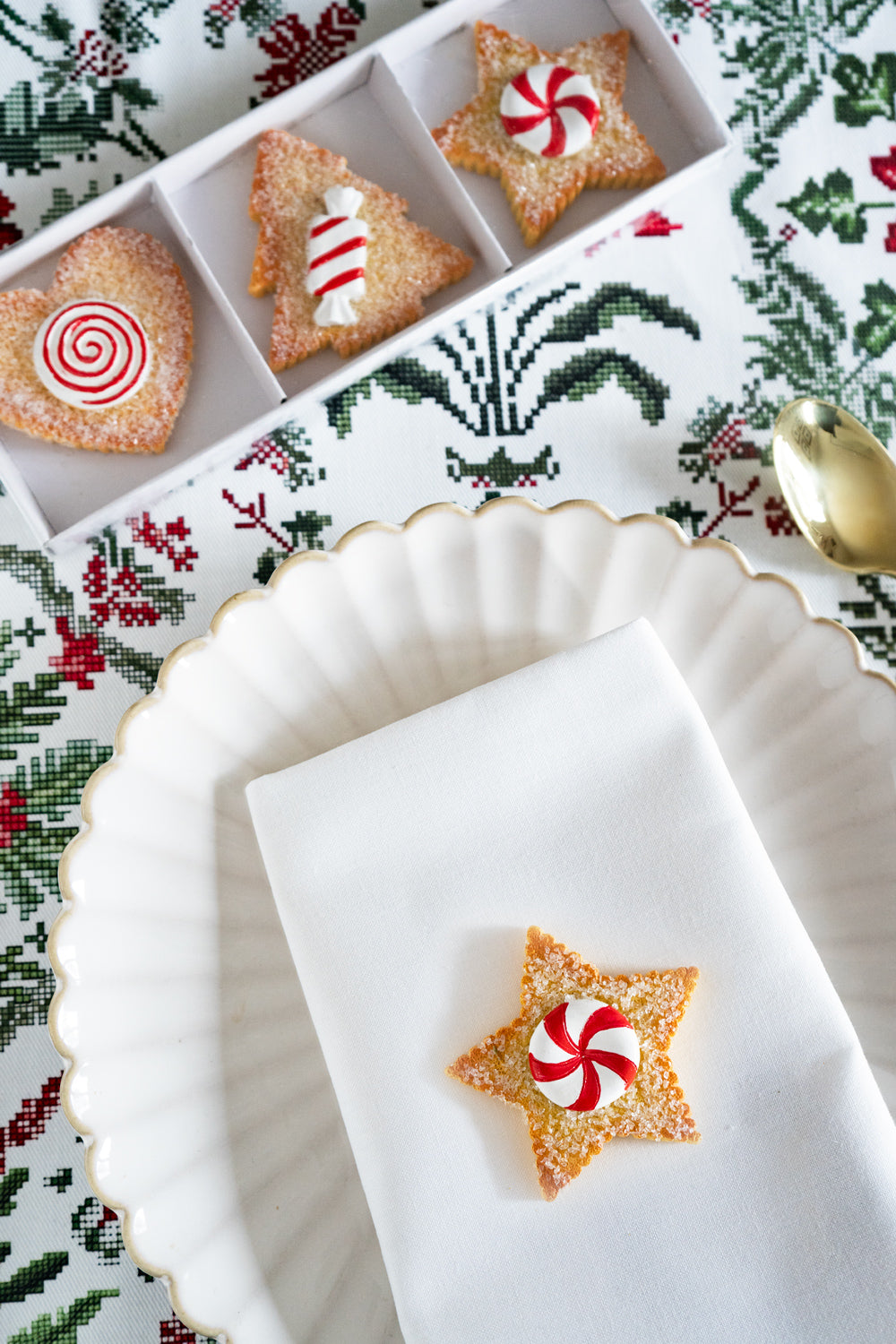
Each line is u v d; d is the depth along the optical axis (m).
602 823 0.46
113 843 0.47
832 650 0.49
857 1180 0.44
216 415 0.53
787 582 0.49
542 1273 0.44
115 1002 0.46
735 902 0.46
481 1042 0.45
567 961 0.45
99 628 0.53
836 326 0.55
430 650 0.50
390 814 0.46
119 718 0.52
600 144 0.53
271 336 0.53
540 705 0.47
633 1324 0.44
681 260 0.55
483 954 0.46
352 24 0.55
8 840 0.52
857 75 0.56
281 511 0.53
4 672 0.52
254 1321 0.45
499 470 0.54
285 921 0.46
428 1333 0.44
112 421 0.52
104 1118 0.45
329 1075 0.47
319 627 0.49
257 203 0.52
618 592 0.50
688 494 0.55
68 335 0.51
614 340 0.55
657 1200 0.45
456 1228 0.44
